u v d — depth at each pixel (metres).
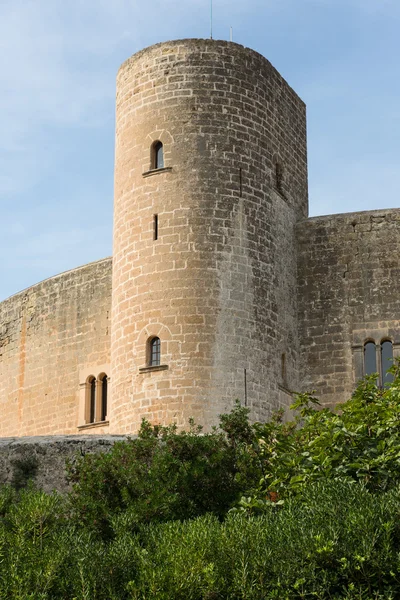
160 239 35.75
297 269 39.56
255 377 35.06
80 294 45.62
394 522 18.97
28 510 21.61
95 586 19.23
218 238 35.66
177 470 23.28
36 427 45.94
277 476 22.94
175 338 34.66
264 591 18.33
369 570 18.19
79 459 24.92
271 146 38.44
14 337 48.56
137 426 34.50
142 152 36.97
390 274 38.78
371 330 38.34
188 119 36.69
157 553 19.94
